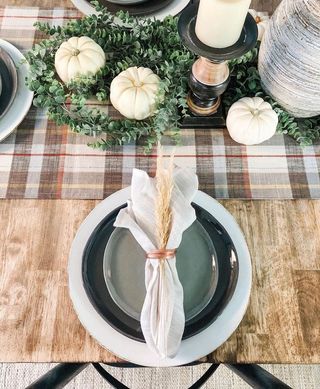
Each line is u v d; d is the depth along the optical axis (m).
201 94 0.73
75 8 0.88
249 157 0.76
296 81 0.69
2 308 0.62
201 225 0.65
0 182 0.72
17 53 0.82
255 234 0.69
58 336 0.61
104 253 0.63
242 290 0.62
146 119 0.78
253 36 0.66
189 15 0.68
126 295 0.61
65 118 0.74
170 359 0.58
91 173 0.74
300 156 0.77
